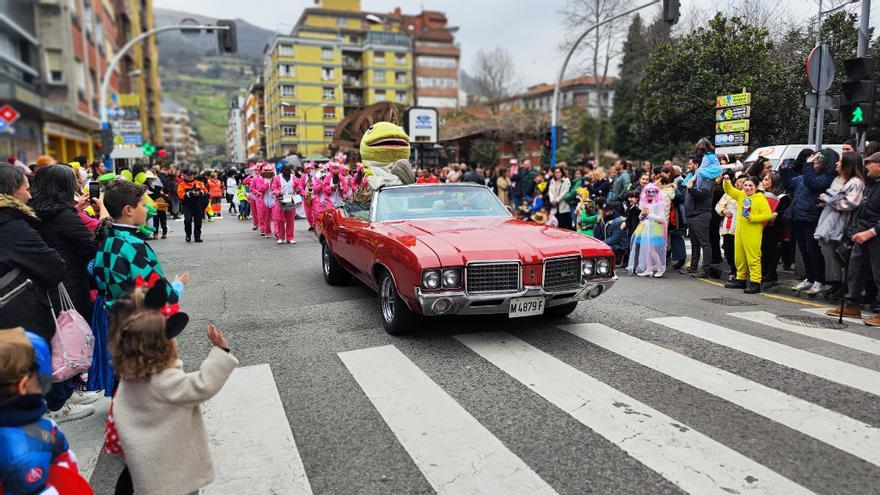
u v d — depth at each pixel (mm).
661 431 3453
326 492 2885
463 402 3928
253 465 3156
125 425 2258
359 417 3730
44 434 2002
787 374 4375
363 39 83688
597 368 4547
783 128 16484
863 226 5918
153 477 2244
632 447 3262
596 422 3588
